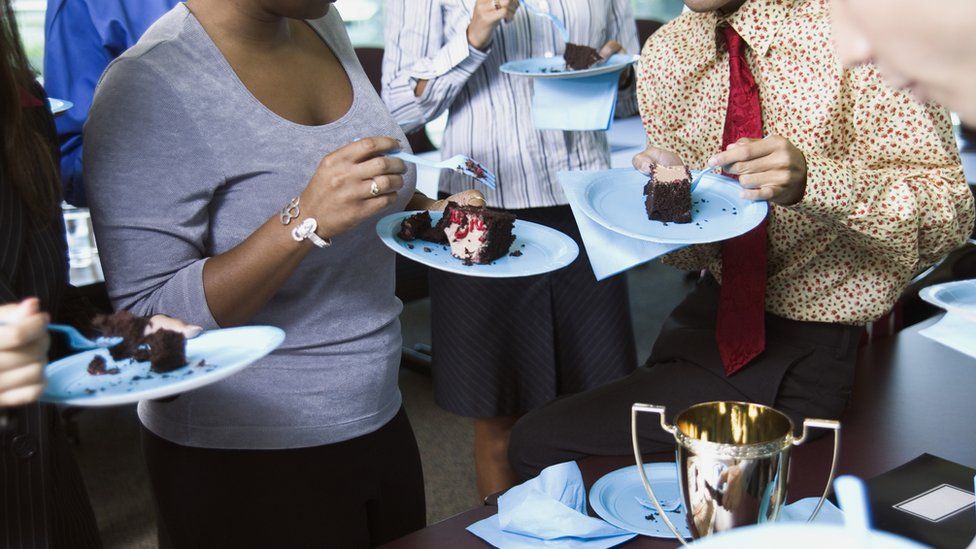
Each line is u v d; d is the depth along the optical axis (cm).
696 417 112
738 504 104
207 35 140
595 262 156
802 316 171
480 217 149
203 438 147
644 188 168
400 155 139
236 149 140
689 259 186
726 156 147
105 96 134
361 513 159
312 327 149
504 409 245
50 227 126
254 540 152
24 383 91
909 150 160
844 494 69
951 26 61
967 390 179
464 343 240
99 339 117
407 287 385
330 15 167
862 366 193
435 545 127
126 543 271
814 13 161
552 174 239
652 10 571
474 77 240
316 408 150
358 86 161
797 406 168
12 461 114
